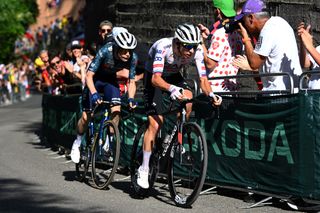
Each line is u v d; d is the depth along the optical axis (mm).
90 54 13062
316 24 10453
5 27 36438
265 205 6902
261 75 7047
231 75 7617
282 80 7312
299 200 6656
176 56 6824
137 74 9555
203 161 6504
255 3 7344
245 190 7086
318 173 6359
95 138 8023
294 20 10297
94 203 7062
